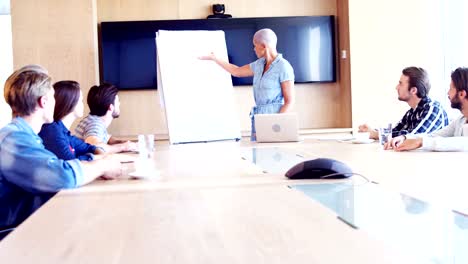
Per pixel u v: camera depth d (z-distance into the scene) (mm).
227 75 3934
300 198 1208
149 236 890
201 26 4898
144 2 4918
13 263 756
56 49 4520
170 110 3691
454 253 736
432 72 4879
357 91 4816
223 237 863
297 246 790
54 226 992
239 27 4930
